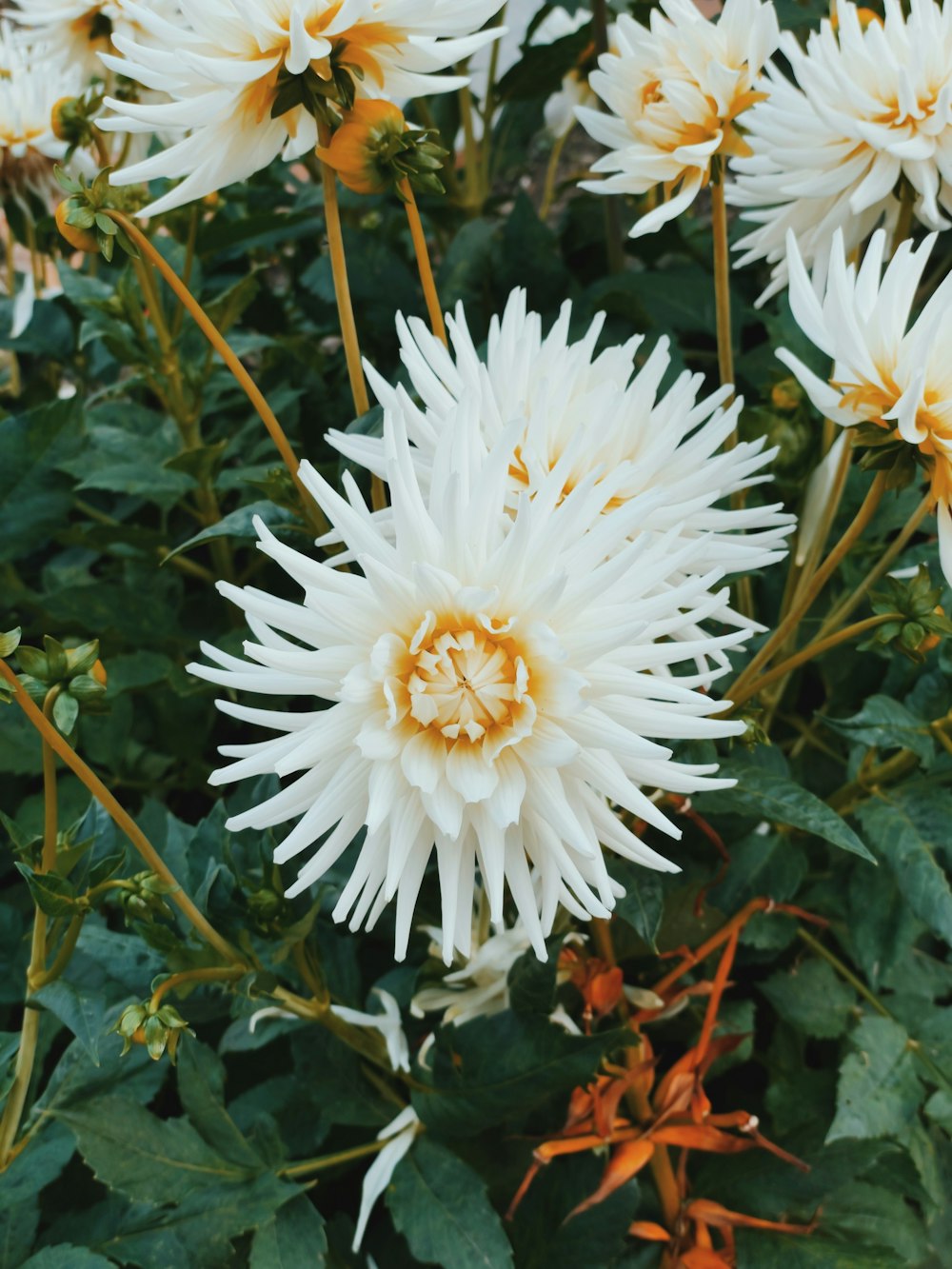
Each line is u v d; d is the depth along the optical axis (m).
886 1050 0.63
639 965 0.63
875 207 0.59
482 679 0.39
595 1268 0.57
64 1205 0.62
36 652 0.44
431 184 0.48
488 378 0.46
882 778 0.62
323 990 0.56
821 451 0.64
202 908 0.51
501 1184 0.61
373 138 0.46
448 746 0.41
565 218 1.07
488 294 0.90
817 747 0.73
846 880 0.68
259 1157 0.55
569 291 0.89
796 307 0.47
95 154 0.86
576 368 0.47
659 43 0.54
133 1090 0.55
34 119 0.85
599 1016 0.59
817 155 0.56
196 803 0.86
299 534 0.55
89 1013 0.49
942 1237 0.64
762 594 0.73
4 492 0.74
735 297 0.89
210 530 0.53
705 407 0.48
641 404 0.46
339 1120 0.58
